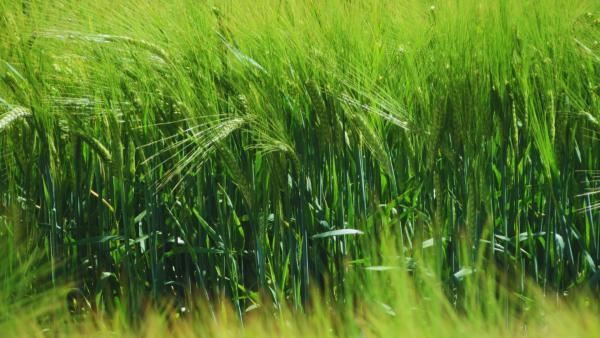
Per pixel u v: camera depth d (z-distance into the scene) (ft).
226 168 8.04
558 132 7.95
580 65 8.17
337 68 7.95
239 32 8.14
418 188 8.04
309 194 8.11
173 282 8.19
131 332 8.07
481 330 7.44
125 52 8.08
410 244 8.10
